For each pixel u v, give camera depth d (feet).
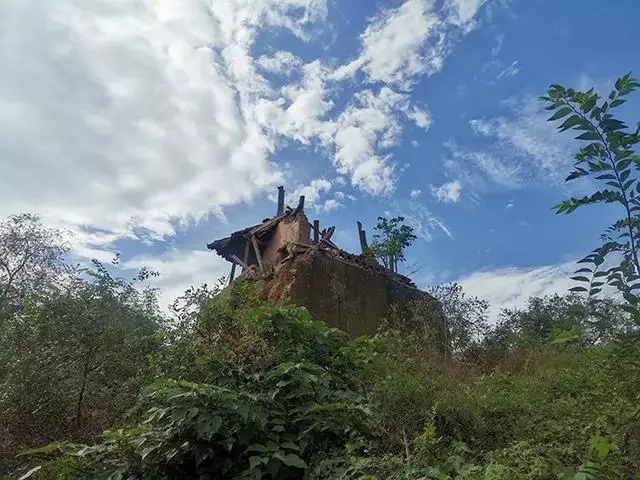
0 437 18.03
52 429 18.86
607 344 11.06
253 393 14.47
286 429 14.15
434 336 26.66
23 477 13.07
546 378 18.75
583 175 6.88
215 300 18.30
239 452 13.46
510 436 14.23
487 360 26.63
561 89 6.98
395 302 36.50
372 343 20.16
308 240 45.37
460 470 10.98
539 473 10.14
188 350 17.16
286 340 17.42
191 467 13.43
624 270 6.61
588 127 6.82
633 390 10.55
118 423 18.49
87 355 20.85
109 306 22.80
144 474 12.96
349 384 17.40
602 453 8.86
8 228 31.99
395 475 11.09
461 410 15.16
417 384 15.85
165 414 13.66
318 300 32.14
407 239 49.65
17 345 20.77
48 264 32.01
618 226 6.72
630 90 6.73
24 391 18.88
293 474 13.23
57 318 21.43
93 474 12.94
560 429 12.88
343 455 13.04
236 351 16.05
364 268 36.91
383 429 14.11
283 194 55.06
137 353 22.47
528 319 28.45
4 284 30.25
